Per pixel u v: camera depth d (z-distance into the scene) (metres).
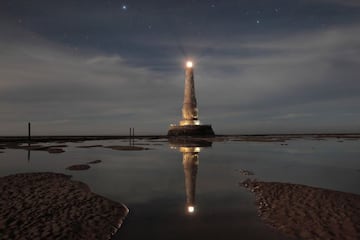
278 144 41.38
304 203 8.23
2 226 6.46
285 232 6.24
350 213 7.25
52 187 10.52
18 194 9.41
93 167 16.91
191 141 49.06
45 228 6.37
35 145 38.22
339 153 25.91
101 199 8.88
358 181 11.90
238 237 6.03
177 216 7.49
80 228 6.44
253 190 10.39
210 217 7.38
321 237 5.91
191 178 13.13
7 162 19.00
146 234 6.23
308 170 15.35
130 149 30.73
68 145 38.84
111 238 6.02
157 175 14.05
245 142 47.22
